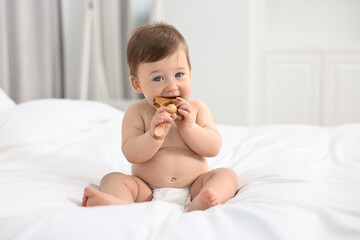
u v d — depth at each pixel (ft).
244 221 2.25
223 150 4.65
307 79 10.50
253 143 4.91
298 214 2.34
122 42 9.78
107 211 2.33
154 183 3.16
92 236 2.04
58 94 8.37
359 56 10.09
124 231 2.11
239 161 4.21
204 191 2.58
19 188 2.92
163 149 3.22
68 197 2.95
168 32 3.17
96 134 4.99
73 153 4.25
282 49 10.55
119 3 9.65
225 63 10.27
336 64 10.27
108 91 9.73
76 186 3.23
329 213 2.36
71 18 8.75
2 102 5.18
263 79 10.77
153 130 2.95
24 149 4.28
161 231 2.19
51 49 8.12
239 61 10.16
